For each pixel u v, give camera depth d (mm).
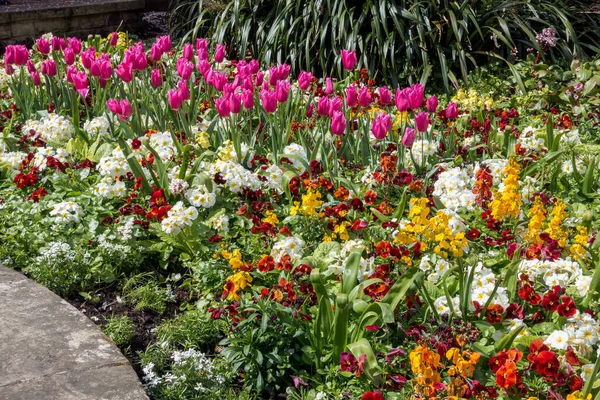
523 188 4848
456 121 6129
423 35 7793
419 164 5355
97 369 3293
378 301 3527
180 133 5516
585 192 5098
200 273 4113
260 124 5750
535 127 6305
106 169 4883
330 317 3477
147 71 7047
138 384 3213
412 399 3000
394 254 3775
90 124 5719
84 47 8586
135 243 4395
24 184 4852
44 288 3941
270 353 3412
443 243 3551
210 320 3781
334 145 5250
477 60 8289
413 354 2947
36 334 3518
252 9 8625
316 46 8234
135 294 4055
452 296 3781
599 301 3742
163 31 10789
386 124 4785
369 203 4566
